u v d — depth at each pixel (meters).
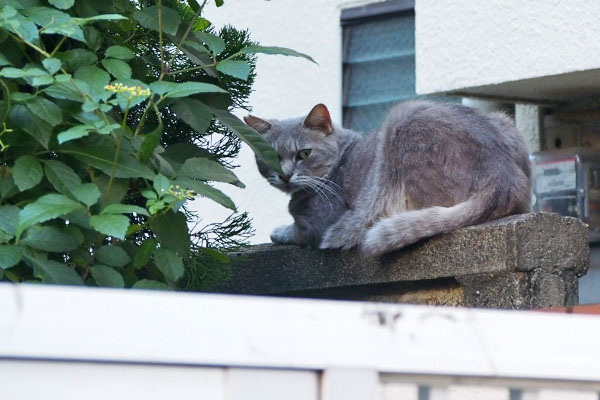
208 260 6.53
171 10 5.86
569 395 2.63
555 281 6.61
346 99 12.64
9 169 5.13
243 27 13.12
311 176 8.91
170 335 2.25
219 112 6.05
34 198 5.23
